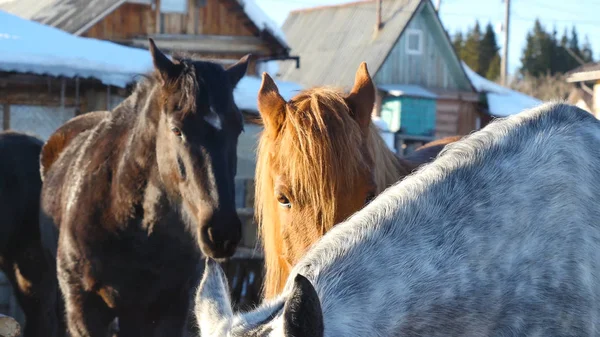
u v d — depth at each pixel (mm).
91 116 5324
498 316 1979
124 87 8516
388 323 1816
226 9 15836
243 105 8789
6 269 5820
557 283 2061
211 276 1795
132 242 4277
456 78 24859
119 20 15203
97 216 4309
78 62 8227
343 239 1940
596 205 2215
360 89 2889
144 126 4238
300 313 1405
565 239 2111
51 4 16359
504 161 2184
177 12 15516
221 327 1656
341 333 1733
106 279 4332
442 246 1974
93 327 4387
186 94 3984
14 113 8984
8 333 3584
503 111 23422
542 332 2025
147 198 4211
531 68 51469
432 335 1885
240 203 9102
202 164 3902
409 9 24844
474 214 2049
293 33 29016
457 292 1933
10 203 5500
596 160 2316
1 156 5598
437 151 3859
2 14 9758
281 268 2787
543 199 2137
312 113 2648
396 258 1916
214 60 4609
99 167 4410
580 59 50969
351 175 2578
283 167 2646
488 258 2002
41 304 5793
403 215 2010
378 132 3064
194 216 4000
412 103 23422
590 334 2072
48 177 5074
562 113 2385
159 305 4484
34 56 7984
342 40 26375
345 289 1820
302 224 2578
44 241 5043
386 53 23844
